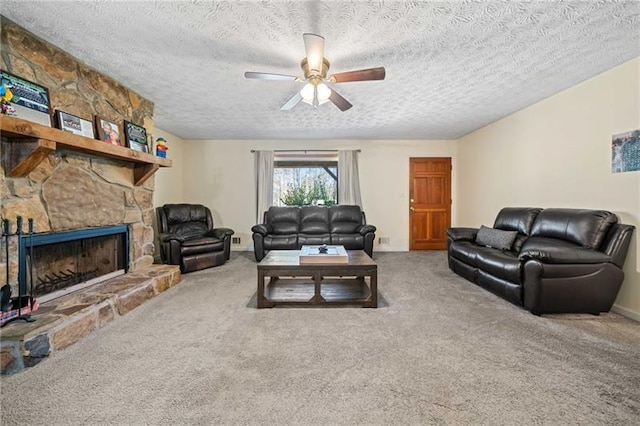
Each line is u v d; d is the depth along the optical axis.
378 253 5.63
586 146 2.95
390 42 2.20
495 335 2.17
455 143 5.89
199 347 2.00
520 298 2.66
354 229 5.13
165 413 1.38
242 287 3.41
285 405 1.43
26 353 1.74
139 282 2.88
